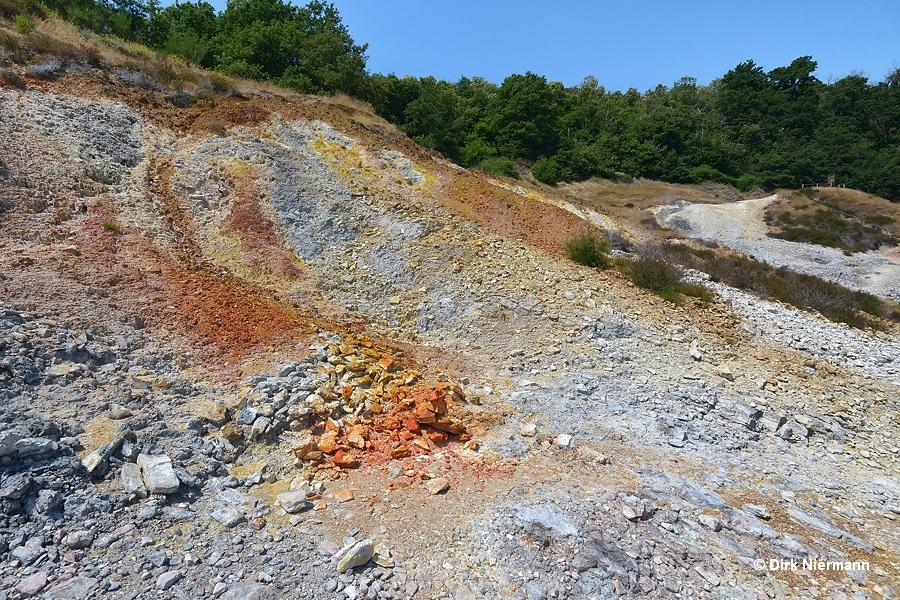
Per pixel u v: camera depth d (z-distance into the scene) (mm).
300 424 6832
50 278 7988
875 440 9391
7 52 14055
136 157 13242
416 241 13961
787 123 62281
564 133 51188
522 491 6246
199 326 8336
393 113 31344
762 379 10953
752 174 53188
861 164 50219
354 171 17062
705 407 9328
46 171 10648
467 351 10656
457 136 34000
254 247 11820
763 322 14758
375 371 8281
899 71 70188
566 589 4824
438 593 4664
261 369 7766
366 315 11289
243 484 5832
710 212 39031
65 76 14641
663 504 6395
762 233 36250
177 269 9766
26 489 4699
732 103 64688
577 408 8688
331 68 27375
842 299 19156
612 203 41406
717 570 5379
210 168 13773
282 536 5102
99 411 5969
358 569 4781
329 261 12820
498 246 14930
